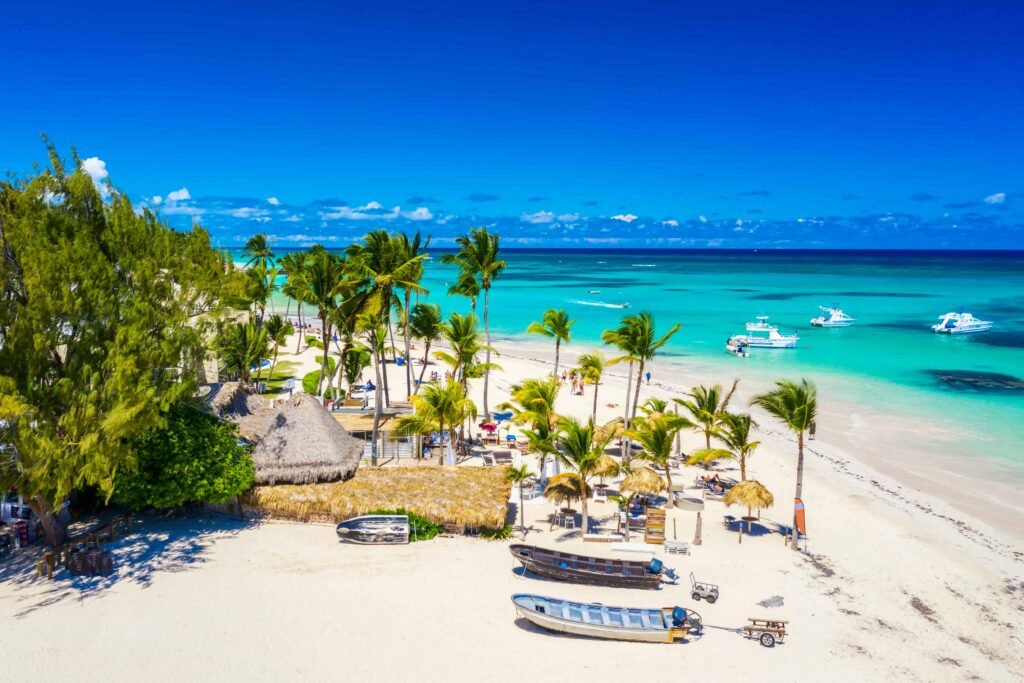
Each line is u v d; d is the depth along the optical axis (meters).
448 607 22.73
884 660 20.81
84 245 25.25
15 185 25.06
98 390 24.00
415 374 66.06
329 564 25.42
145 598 22.48
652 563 24.89
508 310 127.19
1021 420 50.62
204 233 30.41
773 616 23.16
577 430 28.42
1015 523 32.78
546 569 24.75
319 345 70.56
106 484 22.78
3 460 22.14
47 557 23.58
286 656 19.61
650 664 20.05
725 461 41.28
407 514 28.03
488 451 40.66
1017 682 20.02
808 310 125.00
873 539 30.03
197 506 29.61
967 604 24.72
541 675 19.25
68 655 19.20
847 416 51.84
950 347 82.44
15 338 22.83
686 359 75.94
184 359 28.42
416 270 46.53
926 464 41.12
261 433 36.16
